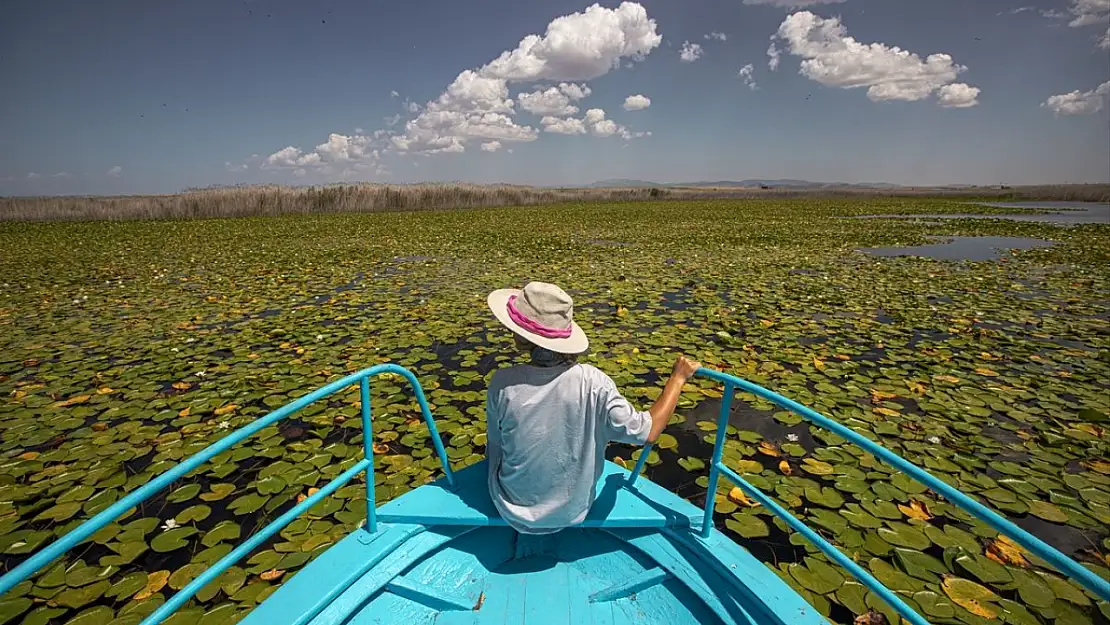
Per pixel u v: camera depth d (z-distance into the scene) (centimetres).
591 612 186
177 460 346
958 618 225
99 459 346
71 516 292
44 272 981
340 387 180
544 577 199
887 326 628
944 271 991
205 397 433
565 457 182
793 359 517
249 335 600
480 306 725
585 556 207
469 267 1049
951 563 255
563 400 176
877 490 312
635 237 1616
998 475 327
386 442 366
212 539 273
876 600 234
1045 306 723
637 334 598
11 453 353
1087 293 801
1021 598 236
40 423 391
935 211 3097
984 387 452
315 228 1869
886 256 1202
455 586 194
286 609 171
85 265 1059
